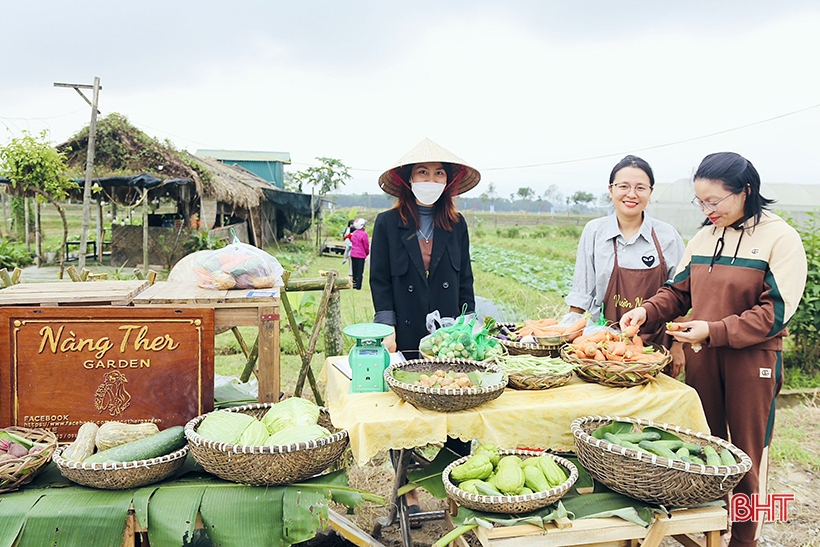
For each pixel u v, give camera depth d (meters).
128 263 16.41
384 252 3.47
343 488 2.48
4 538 2.21
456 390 2.42
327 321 5.28
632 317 3.09
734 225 2.87
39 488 2.48
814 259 6.64
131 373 2.84
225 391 3.80
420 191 3.26
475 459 2.48
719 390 2.98
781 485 4.13
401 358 3.12
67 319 2.81
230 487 2.46
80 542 2.24
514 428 2.54
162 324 2.86
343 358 3.36
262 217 23.44
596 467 2.35
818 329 6.60
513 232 35.03
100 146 16.06
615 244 3.48
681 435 2.54
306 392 5.78
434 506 3.79
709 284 2.92
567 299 3.68
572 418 2.61
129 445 2.50
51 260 16.53
